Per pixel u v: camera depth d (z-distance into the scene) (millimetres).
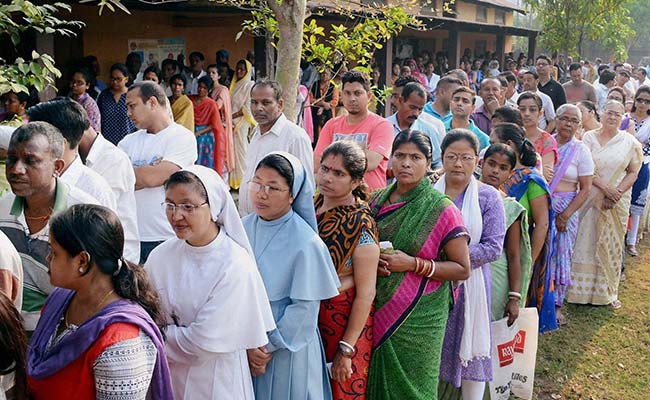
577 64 10398
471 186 3814
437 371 3490
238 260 2645
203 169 2627
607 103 6387
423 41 19047
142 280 2307
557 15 20500
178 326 2666
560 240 5750
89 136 3521
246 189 4730
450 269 3371
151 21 10562
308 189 2996
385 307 3346
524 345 4168
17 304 2641
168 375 2283
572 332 5867
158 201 4230
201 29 11469
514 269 4125
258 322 2654
